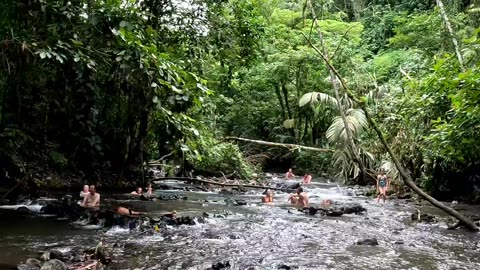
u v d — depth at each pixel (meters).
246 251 7.34
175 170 20.33
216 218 10.54
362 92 22.86
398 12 31.83
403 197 16.45
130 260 6.45
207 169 21.48
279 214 11.80
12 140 12.00
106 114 15.23
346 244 8.20
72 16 9.41
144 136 15.10
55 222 9.16
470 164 14.38
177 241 7.89
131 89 12.93
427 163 16.25
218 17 15.55
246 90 30.70
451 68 12.15
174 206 12.45
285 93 29.69
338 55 26.28
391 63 25.97
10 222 8.87
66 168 14.03
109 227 8.89
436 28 23.09
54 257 6.24
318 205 13.88
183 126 10.12
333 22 27.98
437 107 14.59
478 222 10.63
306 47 26.83
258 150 30.88
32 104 13.27
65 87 13.03
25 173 12.10
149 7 14.04
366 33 33.12
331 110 26.47
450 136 12.20
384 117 19.72
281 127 30.34
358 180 21.59
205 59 18.41
